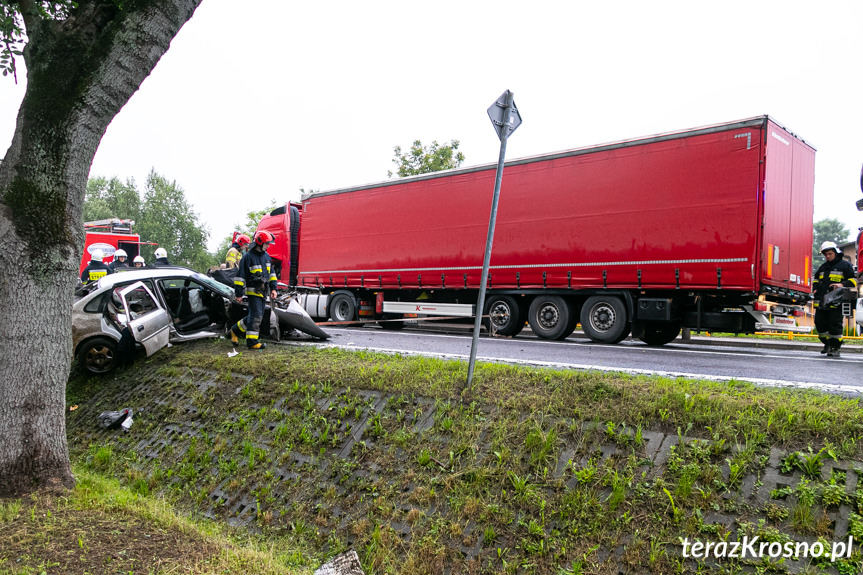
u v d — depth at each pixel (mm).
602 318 11641
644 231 10969
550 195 12281
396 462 5305
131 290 9266
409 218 14914
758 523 3707
